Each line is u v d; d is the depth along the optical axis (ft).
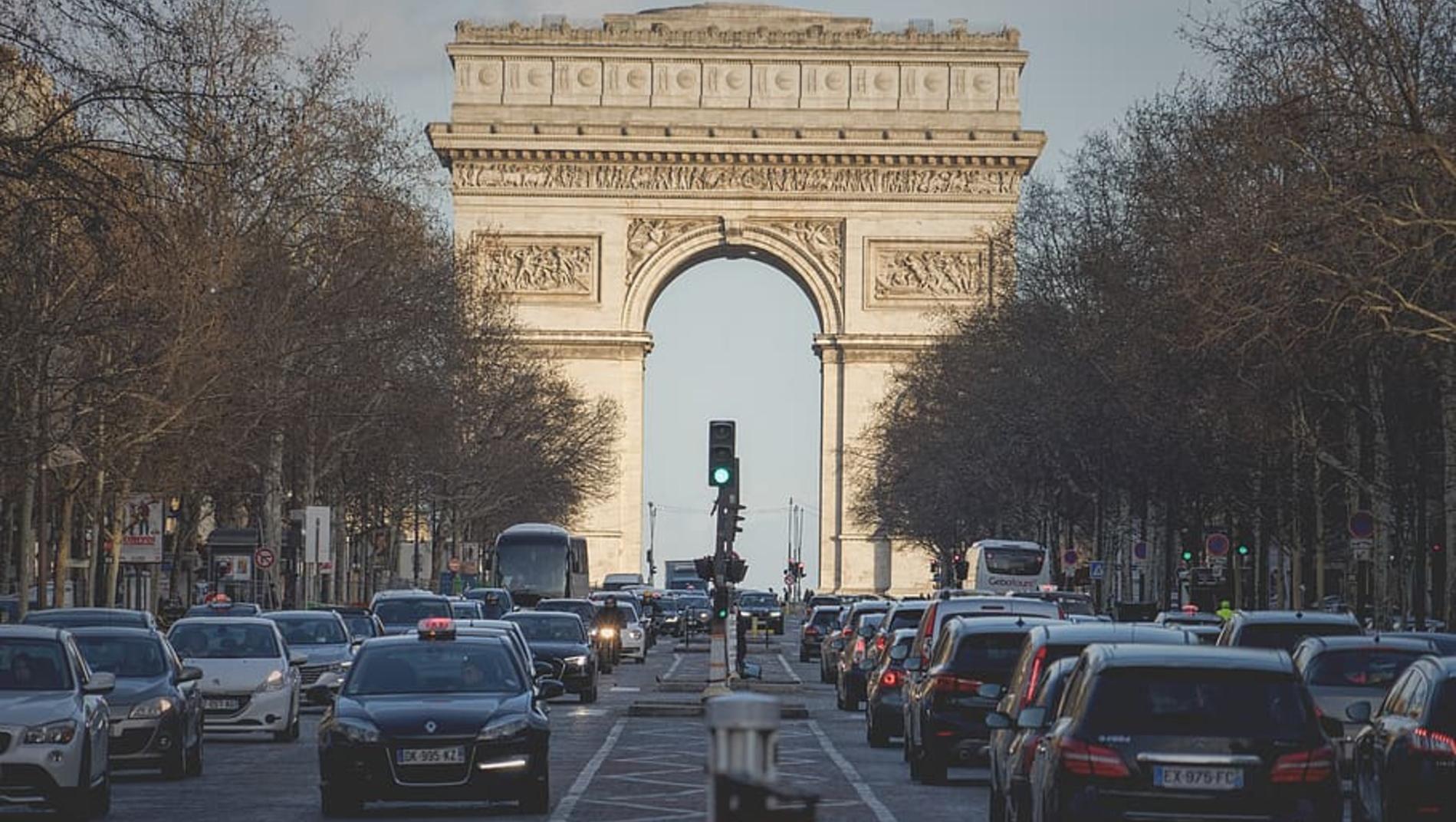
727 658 511.40
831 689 634.43
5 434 499.10
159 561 604.90
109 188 382.83
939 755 308.81
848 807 280.10
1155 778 186.29
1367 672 291.99
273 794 299.79
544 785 270.46
